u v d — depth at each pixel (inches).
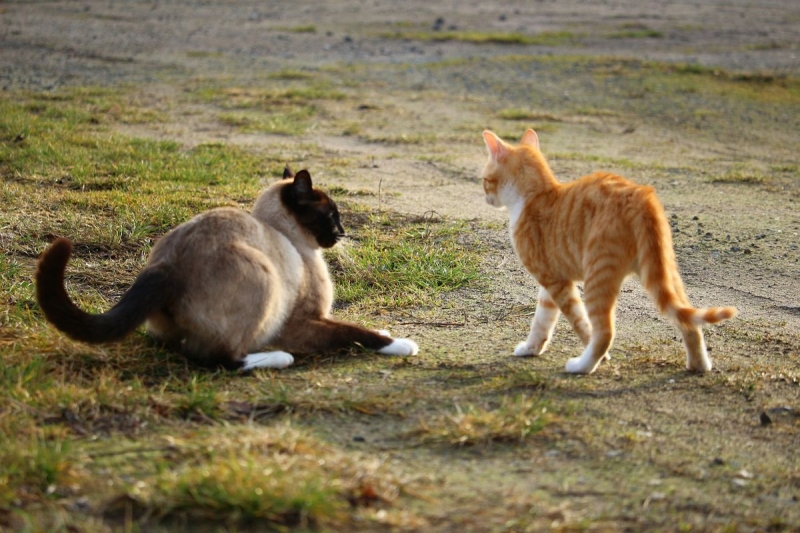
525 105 666.2
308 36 986.7
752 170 495.5
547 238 231.3
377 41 961.5
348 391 208.2
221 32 995.3
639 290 303.3
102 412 188.2
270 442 174.1
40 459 160.7
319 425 189.5
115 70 740.0
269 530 148.5
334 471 164.6
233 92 653.9
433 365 229.3
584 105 671.1
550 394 209.9
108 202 354.9
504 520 153.6
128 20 1055.6
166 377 212.8
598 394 211.8
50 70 722.2
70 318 197.8
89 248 308.7
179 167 426.3
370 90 698.2
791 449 187.3
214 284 213.2
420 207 392.5
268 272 219.6
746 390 216.2
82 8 1133.7
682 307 201.5
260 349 232.4
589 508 159.5
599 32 1045.8
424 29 1060.5
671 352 243.3
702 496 165.9
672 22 1150.3
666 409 204.8
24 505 152.3
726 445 187.9
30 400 187.8
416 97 679.1
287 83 711.1
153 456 170.7
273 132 547.8
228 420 189.9
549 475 170.7
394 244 336.2
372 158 490.9
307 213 245.1
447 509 156.6
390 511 154.6
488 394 209.5
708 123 627.8
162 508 151.5
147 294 206.7
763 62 861.2
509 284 303.6
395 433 186.5
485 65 808.3
